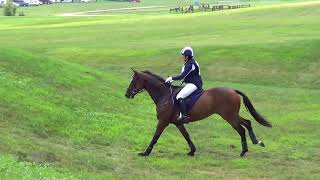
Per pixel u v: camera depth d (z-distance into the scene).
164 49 47.69
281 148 18.84
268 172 15.53
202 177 14.40
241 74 39.44
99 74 30.84
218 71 40.31
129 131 19.30
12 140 14.81
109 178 12.88
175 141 18.95
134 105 25.66
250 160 16.84
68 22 99.56
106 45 53.25
